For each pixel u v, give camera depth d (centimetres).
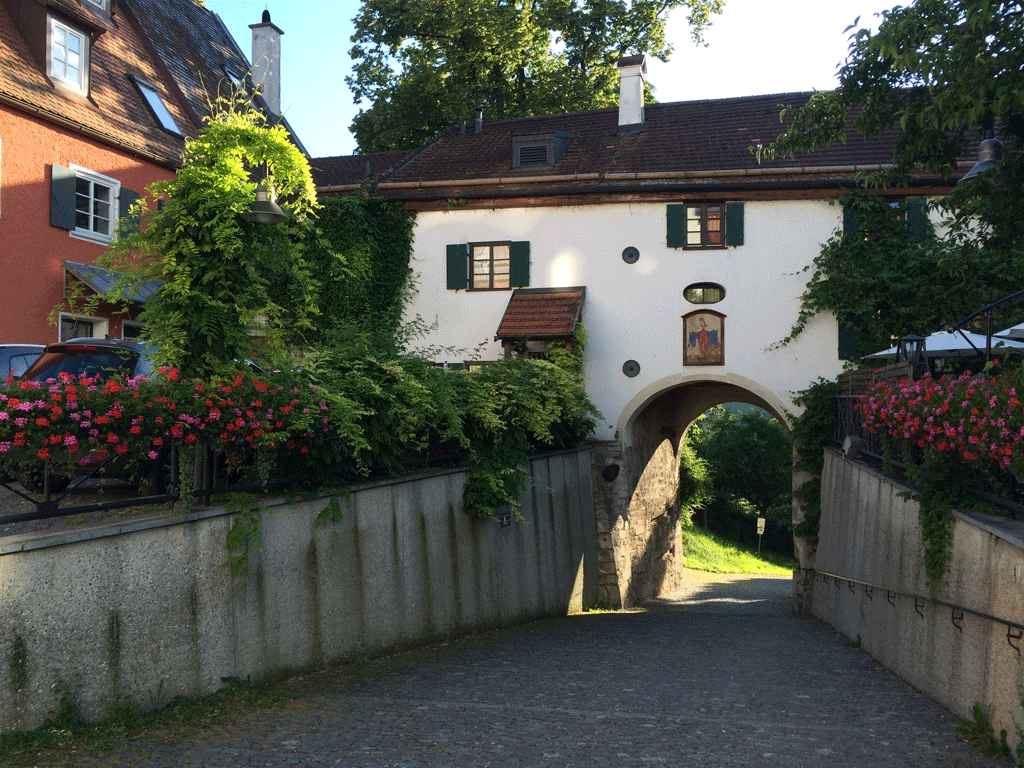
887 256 1728
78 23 1695
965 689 697
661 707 705
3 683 560
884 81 1002
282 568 822
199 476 768
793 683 842
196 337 807
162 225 816
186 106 2041
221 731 618
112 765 529
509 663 937
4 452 582
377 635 970
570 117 2223
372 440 980
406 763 537
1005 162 962
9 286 1505
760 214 1802
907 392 916
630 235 1853
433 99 2802
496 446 1297
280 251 862
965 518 720
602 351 1856
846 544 1288
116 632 641
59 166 1594
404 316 1919
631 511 1967
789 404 1777
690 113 2127
